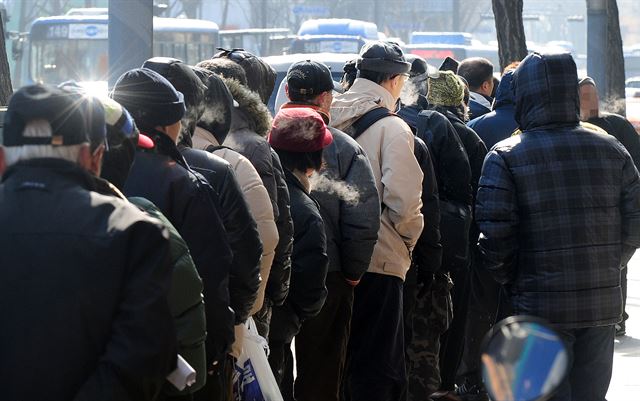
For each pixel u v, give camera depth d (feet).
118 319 15.21
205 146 24.20
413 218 31.63
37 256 15.15
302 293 27.94
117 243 15.15
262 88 29.94
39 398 15.03
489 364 14.05
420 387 34.22
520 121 28.02
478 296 36.76
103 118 16.30
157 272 15.38
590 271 26.94
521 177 27.07
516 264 27.63
